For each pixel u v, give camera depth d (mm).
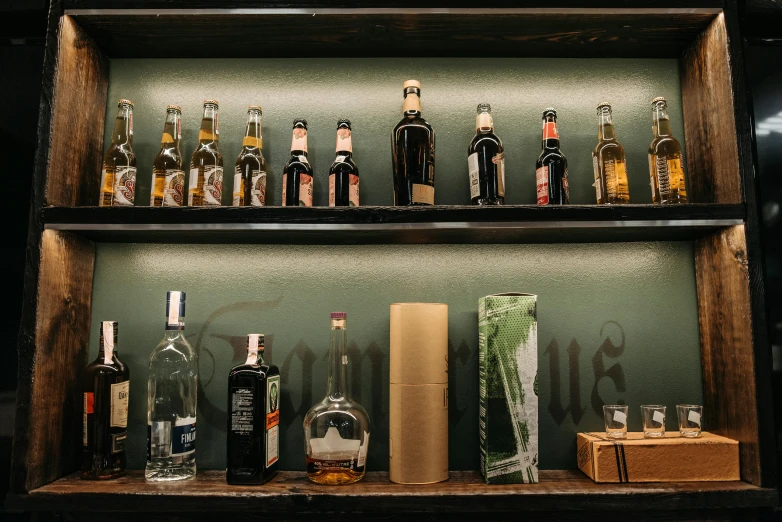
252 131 1475
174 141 1476
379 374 1502
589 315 1529
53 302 1320
